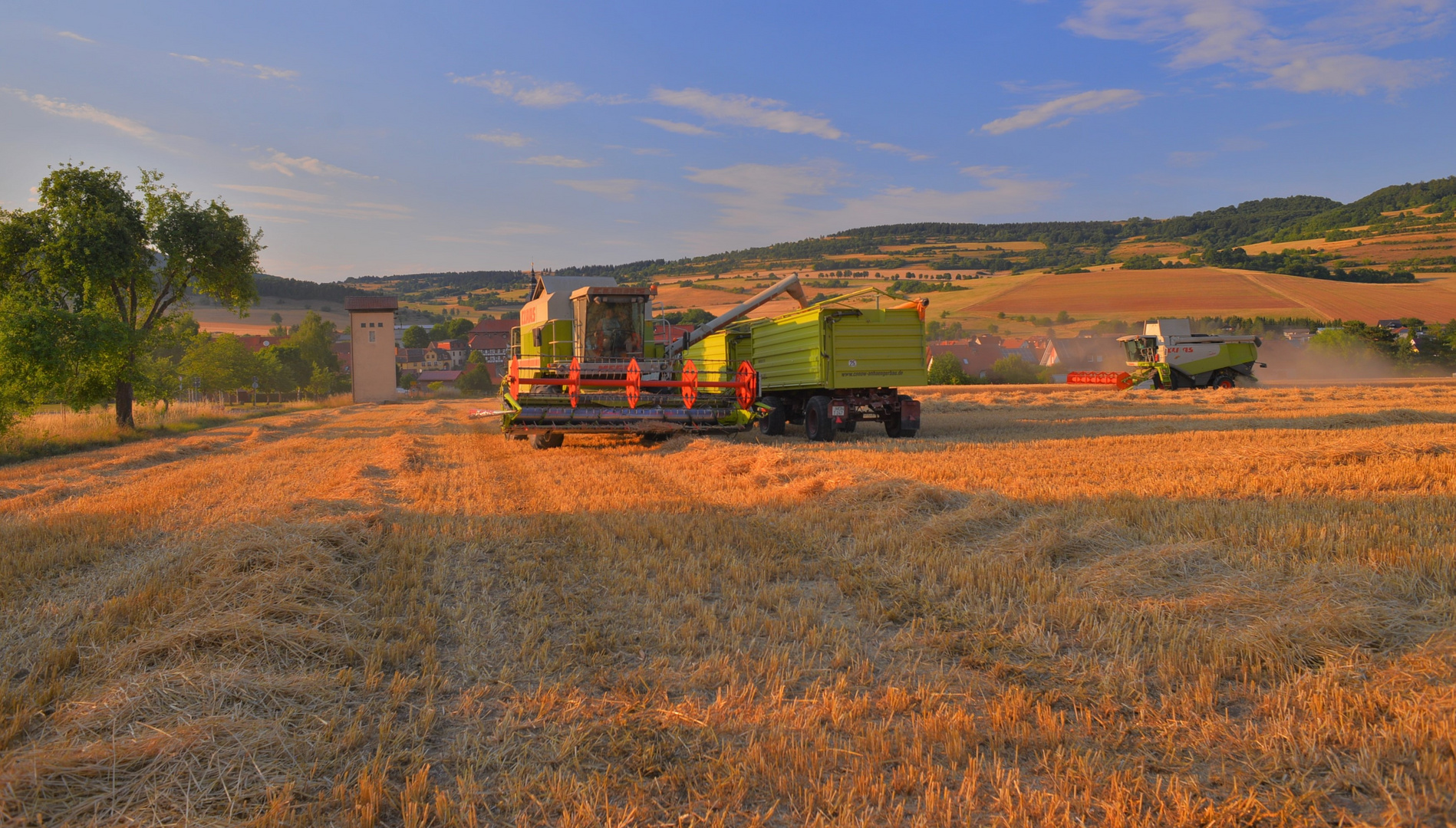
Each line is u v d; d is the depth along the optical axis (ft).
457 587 18.70
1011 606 16.42
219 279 79.56
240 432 73.31
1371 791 9.53
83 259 67.82
